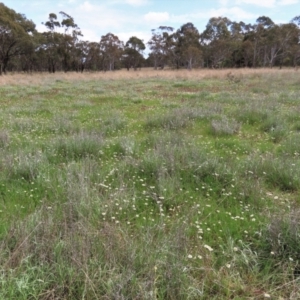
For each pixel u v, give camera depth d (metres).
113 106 11.48
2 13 42.75
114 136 6.90
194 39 66.19
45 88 18.05
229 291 2.19
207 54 65.06
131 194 3.66
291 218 2.78
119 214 3.20
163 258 2.35
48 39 58.16
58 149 5.41
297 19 57.38
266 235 2.71
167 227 3.02
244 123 7.94
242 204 3.53
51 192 3.71
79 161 4.91
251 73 25.77
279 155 5.17
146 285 2.05
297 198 3.70
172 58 70.94
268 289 2.23
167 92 15.92
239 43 61.41
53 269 2.25
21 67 67.50
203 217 3.23
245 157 5.23
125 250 2.42
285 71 28.50
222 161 4.78
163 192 3.69
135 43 77.12
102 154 5.30
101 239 2.58
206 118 8.27
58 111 10.11
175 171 4.34
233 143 6.08
